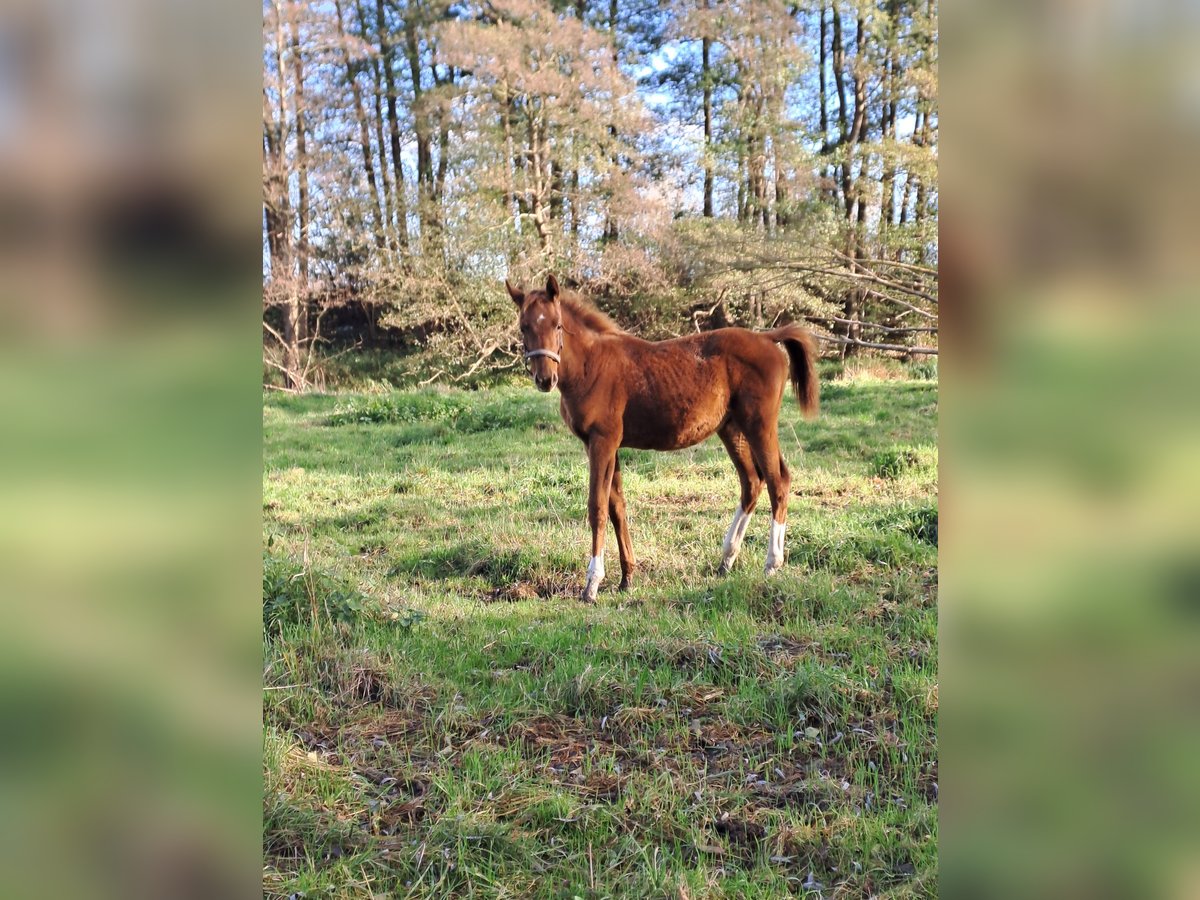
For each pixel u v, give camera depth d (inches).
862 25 729.0
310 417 471.5
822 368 583.5
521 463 340.2
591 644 160.9
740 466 219.5
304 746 124.5
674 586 206.8
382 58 793.6
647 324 706.2
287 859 100.7
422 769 121.0
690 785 115.7
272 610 159.3
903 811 109.9
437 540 245.9
